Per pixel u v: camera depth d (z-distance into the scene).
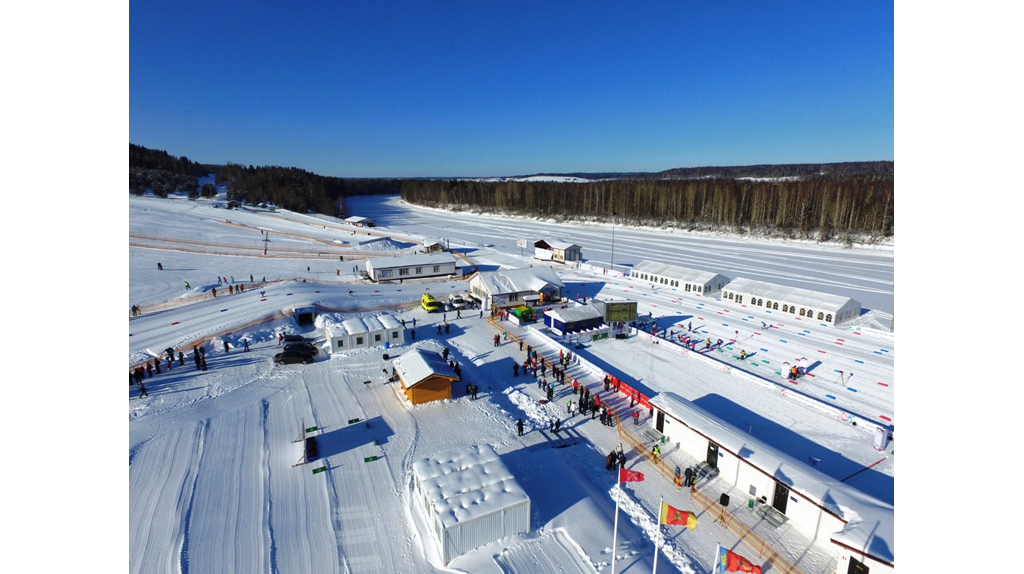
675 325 50.12
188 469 25.78
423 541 21.22
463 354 42.25
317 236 102.81
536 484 25.05
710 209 127.75
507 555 20.52
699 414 28.72
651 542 21.69
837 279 69.75
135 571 19.33
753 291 55.97
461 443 28.77
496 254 92.31
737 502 24.16
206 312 49.72
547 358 41.56
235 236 96.25
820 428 30.91
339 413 31.94
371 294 60.31
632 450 28.39
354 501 23.77
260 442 28.50
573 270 77.81
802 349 43.47
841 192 106.62
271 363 39.28
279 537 21.41
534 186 177.25
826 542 21.33
